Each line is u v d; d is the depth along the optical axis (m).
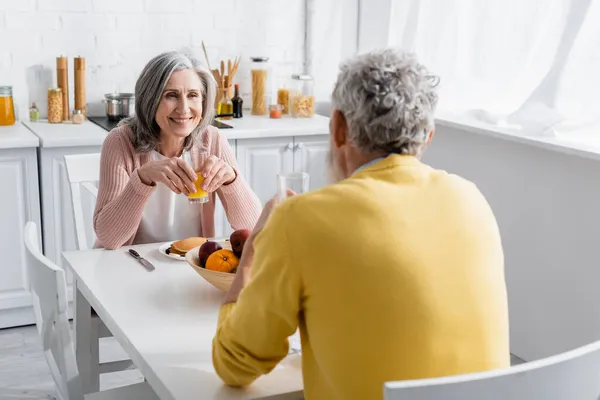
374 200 1.28
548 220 3.10
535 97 3.13
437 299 1.26
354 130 1.35
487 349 1.31
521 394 1.19
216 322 1.73
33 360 3.15
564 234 3.03
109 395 1.95
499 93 3.45
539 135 3.10
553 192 3.06
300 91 4.05
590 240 2.90
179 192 2.20
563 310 3.07
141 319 1.73
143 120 2.37
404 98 1.31
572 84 3.01
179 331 1.67
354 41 4.36
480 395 1.15
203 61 4.08
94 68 3.88
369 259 1.24
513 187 3.27
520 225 3.25
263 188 3.78
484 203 1.40
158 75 2.32
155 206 2.42
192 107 2.37
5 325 3.44
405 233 1.27
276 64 4.27
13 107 3.64
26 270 3.40
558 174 3.02
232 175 2.34
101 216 2.24
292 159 3.80
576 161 2.93
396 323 1.24
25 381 2.98
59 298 1.62
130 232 2.22
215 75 4.00
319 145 3.86
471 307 1.29
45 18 3.74
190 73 2.36
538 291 3.19
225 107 3.98
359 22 4.30
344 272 1.24
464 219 1.33
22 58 3.74
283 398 1.42
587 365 1.25
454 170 3.62
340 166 1.43
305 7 4.26
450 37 3.63
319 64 4.34
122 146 2.38
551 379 1.21
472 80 3.57
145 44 3.95
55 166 3.36
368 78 1.32
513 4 3.34
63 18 3.77
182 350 1.59
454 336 1.27
